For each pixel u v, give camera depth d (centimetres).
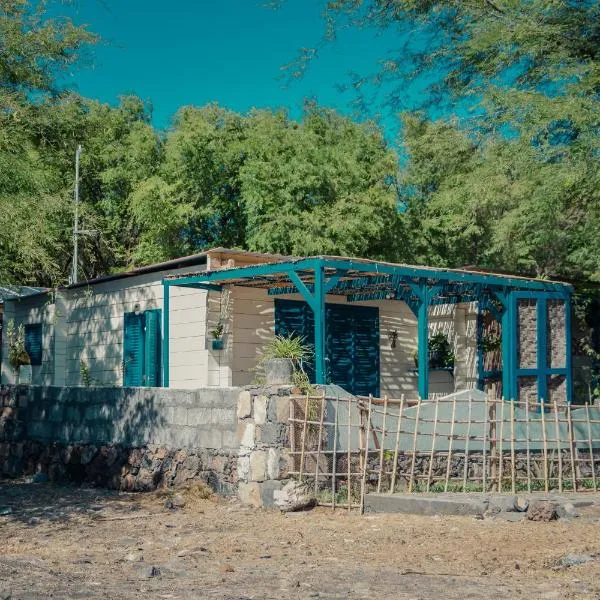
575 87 1534
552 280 1880
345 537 950
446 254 3294
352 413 1219
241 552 874
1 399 1695
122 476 1402
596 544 870
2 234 1565
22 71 1766
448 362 1858
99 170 3438
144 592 686
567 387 1734
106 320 1908
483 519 1042
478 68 1745
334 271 1468
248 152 3192
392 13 1808
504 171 1822
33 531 1036
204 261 1644
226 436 1247
